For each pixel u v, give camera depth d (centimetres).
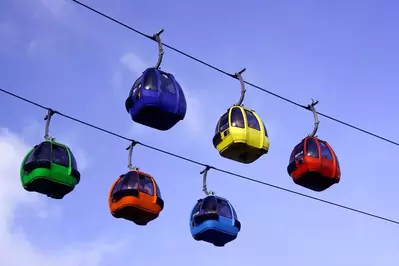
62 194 2711
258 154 2844
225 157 2859
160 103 2602
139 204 2700
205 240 2936
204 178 2912
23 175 2638
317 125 2945
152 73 2631
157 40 2644
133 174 2734
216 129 2847
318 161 2861
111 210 2748
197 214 2895
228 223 2881
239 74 2820
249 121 2789
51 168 2595
